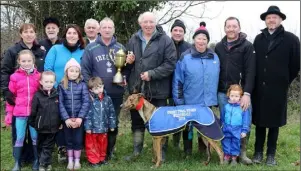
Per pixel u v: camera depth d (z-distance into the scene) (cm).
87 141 622
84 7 1080
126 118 993
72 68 589
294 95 1069
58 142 629
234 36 600
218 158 659
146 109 601
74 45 630
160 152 609
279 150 725
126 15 1064
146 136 820
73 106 593
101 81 604
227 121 607
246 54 604
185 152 679
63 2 1094
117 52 615
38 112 575
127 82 643
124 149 740
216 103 617
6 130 898
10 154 729
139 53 618
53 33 671
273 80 598
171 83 644
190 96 615
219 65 613
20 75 587
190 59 611
